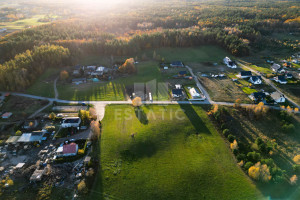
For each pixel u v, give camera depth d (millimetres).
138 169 58656
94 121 72625
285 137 70812
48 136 69812
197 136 70812
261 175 53625
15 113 81688
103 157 61875
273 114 81188
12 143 66500
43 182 54281
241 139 69688
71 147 62000
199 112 82875
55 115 79938
